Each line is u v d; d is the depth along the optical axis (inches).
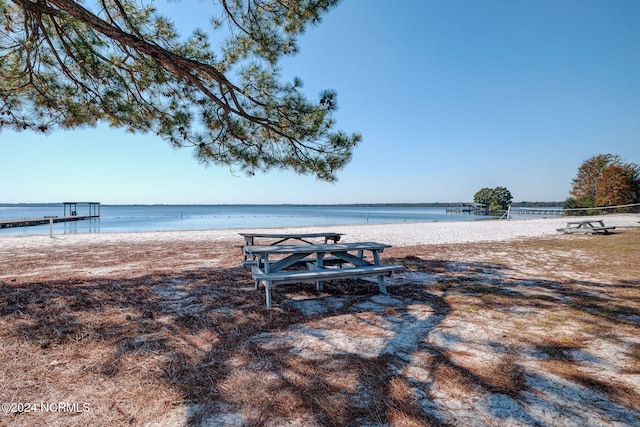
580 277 220.5
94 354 101.4
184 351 104.6
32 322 125.4
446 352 105.2
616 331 123.5
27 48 175.6
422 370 93.0
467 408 75.2
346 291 184.9
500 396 80.0
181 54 196.1
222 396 79.4
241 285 194.4
